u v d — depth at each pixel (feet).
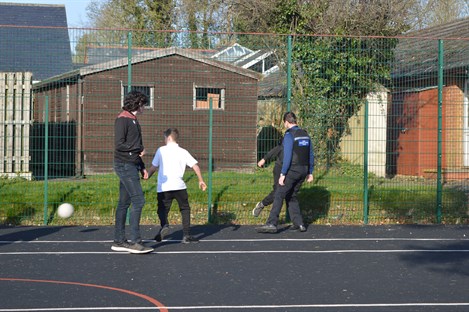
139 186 34.35
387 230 42.63
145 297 25.50
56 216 44.16
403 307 24.36
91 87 51.19
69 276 29.09
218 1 108.78
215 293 26.23
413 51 51.88
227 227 43.21
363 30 74.49
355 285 27.78
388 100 51.90
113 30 44.32
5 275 29.25
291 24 73.61
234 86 53.42
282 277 29.19
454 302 25.11
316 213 46.14
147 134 53.88
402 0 78.02
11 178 53.62
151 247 36.27
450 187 50.55
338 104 49.57
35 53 49.32
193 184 49.75
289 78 45.37
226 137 49.96
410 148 52.44
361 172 48.78
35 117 55.11
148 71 52.47
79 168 48.44
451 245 37.60
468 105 55.93
